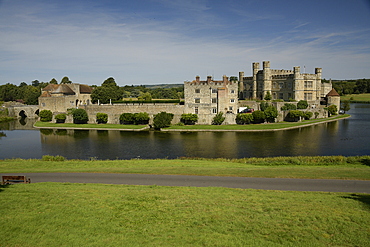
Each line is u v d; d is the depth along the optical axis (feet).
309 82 352.28
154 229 57.67
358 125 279.90
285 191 81.10
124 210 66.69
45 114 329.31
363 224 58.54
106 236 55.01
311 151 170.40
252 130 257.34
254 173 103.04
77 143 210.38
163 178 97.71
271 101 338.54
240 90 414.21
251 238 54.03
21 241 53.06
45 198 73.92
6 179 91.97
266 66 368.68
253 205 69.41
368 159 123.95
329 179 93.71
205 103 301.43
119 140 220.84
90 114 313.73
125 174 104.32
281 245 51.60
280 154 164.76
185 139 220.64
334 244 51.85
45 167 120.37
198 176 99.91
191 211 66.08
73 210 66.23
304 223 59.57
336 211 64.95
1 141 221.46
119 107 323.78
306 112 311.06
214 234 55.47
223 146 190.39
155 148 188.96
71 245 52.01
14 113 396.16
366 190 82.17
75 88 395.14
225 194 77.92
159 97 596.29
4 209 66.23
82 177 100.89
